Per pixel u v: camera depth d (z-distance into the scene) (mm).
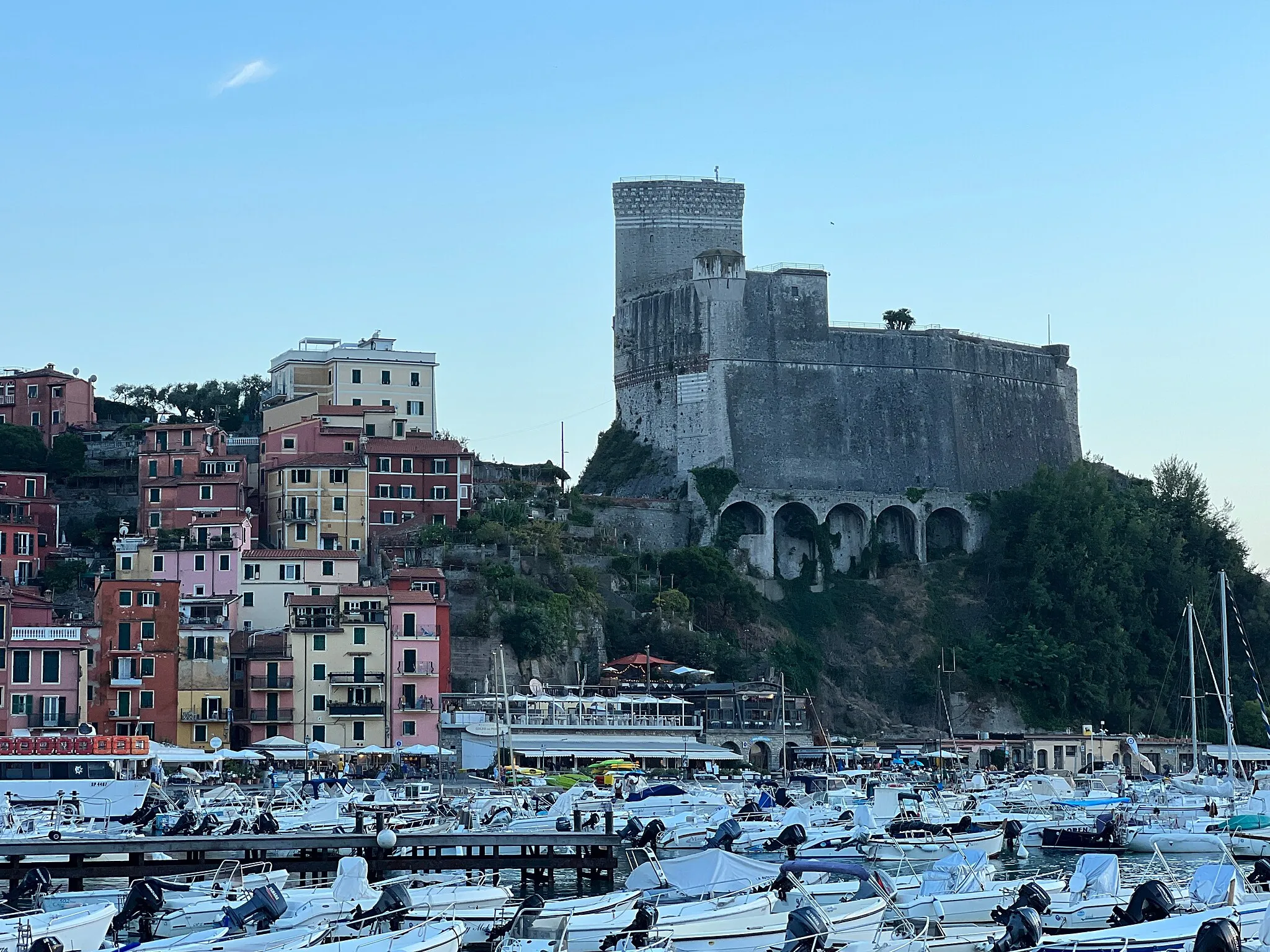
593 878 113250
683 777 177125
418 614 182250
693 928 77812
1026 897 80750
